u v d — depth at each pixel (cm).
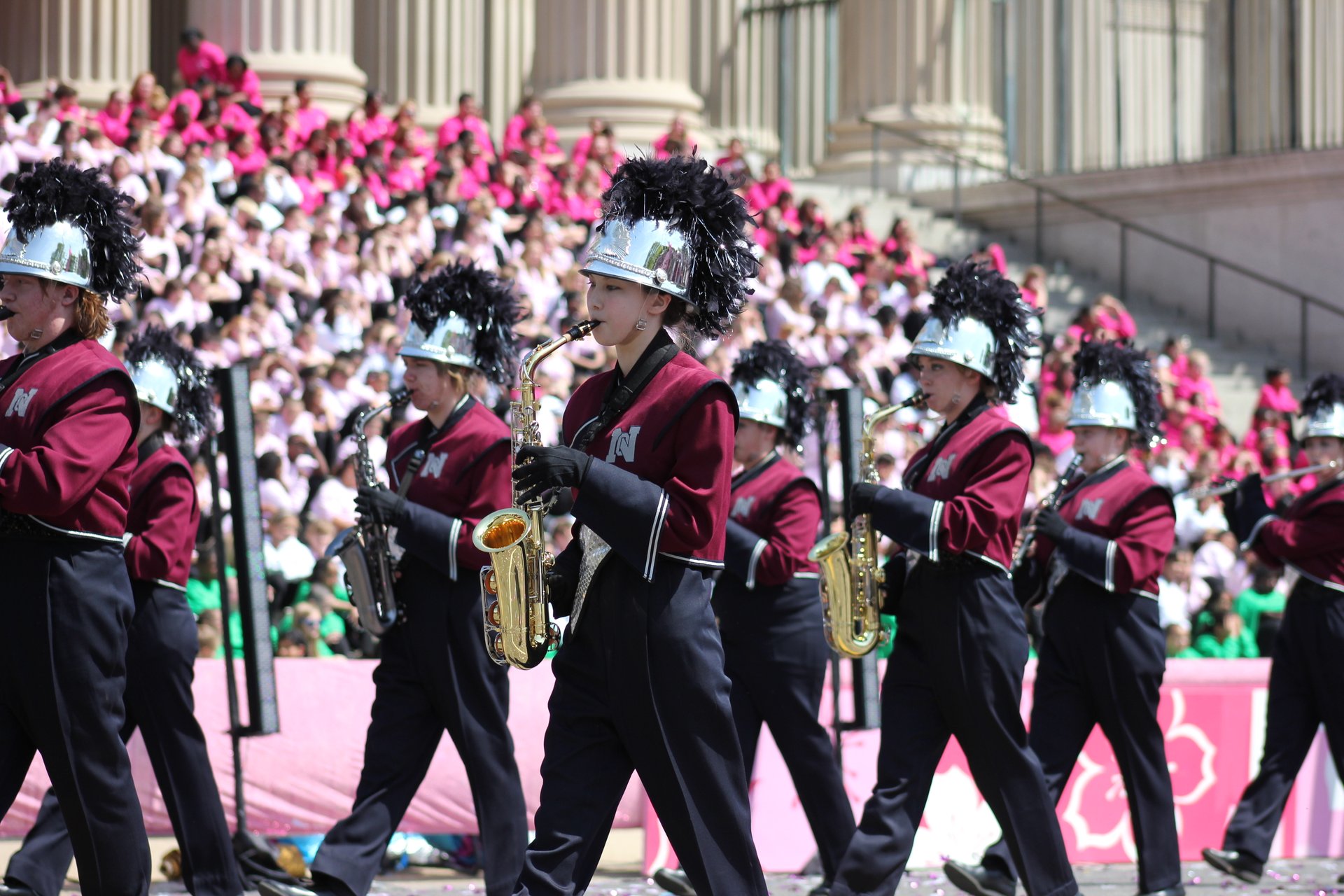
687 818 1562
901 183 7481
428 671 2183
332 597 3200
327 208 5050
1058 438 5075
